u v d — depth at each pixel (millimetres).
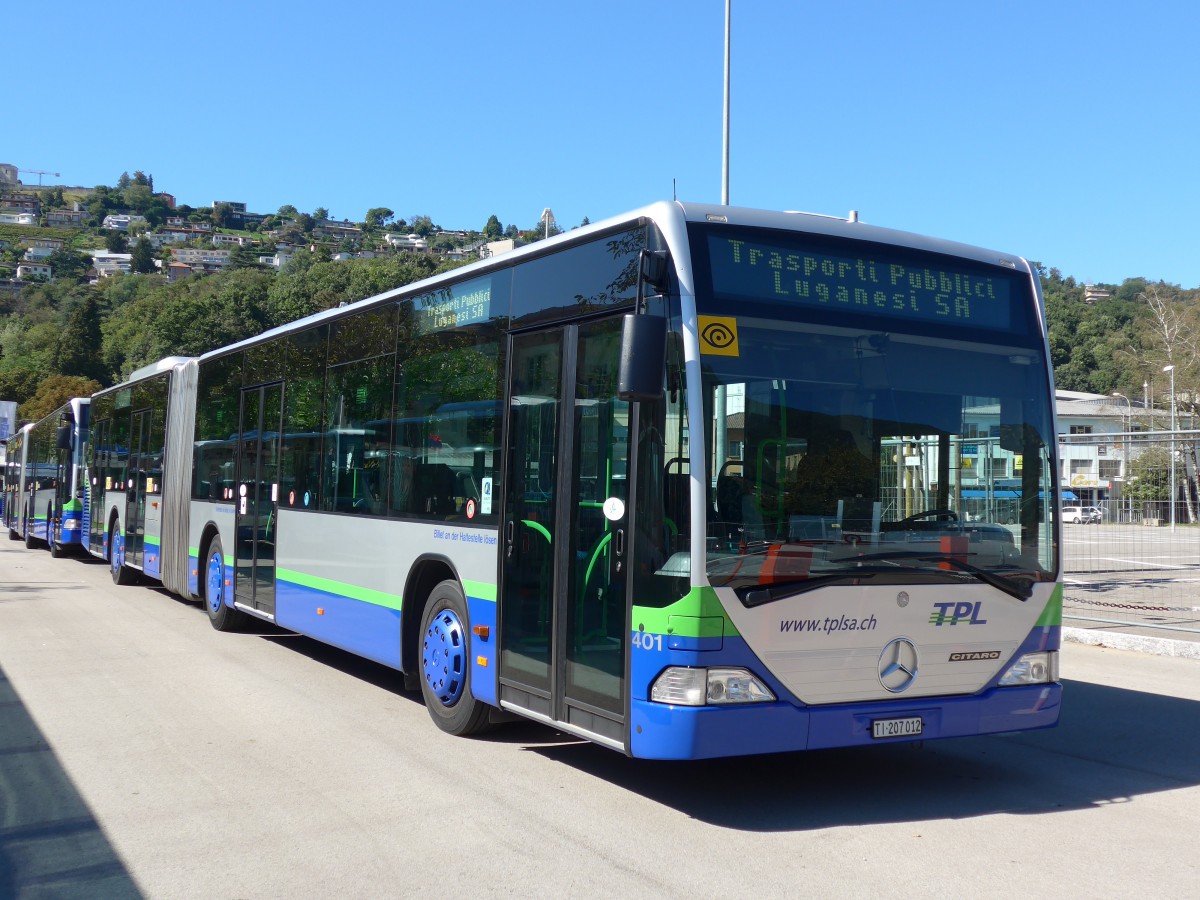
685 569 5633
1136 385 61250
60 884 5004
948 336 6473
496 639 7223
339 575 9766
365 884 4992
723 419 5758
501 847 5504
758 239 6078
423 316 8578
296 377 11133
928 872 5168
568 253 6777
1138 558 14664
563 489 6602
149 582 18891
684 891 4895
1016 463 6578
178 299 109188
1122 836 5762
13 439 36781
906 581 6090
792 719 5746
